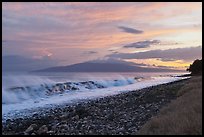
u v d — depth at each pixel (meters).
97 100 42.31
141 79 124.44
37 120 27.38
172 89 38.56
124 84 98.25
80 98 50.09
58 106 39.56
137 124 22.42
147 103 32.59
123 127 21.88
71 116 27.95
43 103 44.38
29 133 21.69
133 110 29.09
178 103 24.12
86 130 21.53
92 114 28.16
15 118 30.47
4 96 48.69
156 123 18.36
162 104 29.97
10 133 22.23
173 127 16.56
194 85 34.00
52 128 22.69
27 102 46.31
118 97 42.16
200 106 19.77
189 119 17.06
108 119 25.41
